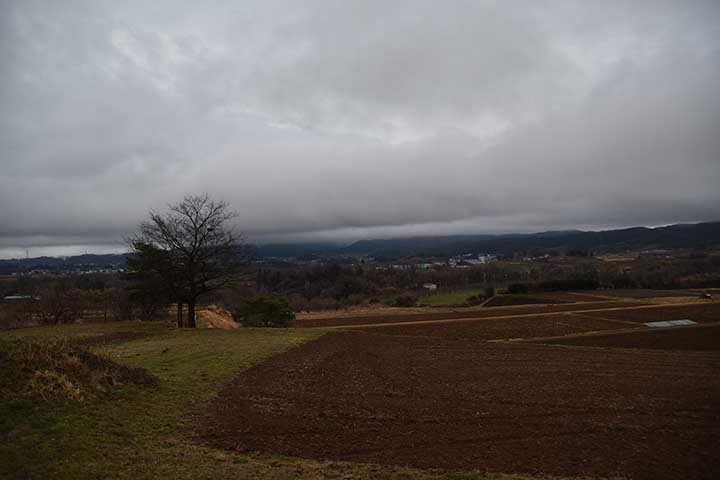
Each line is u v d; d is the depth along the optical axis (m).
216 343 28.05
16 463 9.62
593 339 35.66
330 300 95.31
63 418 12.12
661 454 11.76
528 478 10.20
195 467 10.23
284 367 21.52
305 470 10.32
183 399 15.52
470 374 20.73
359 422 13.97
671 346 31.97
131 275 37.94
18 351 14.47
